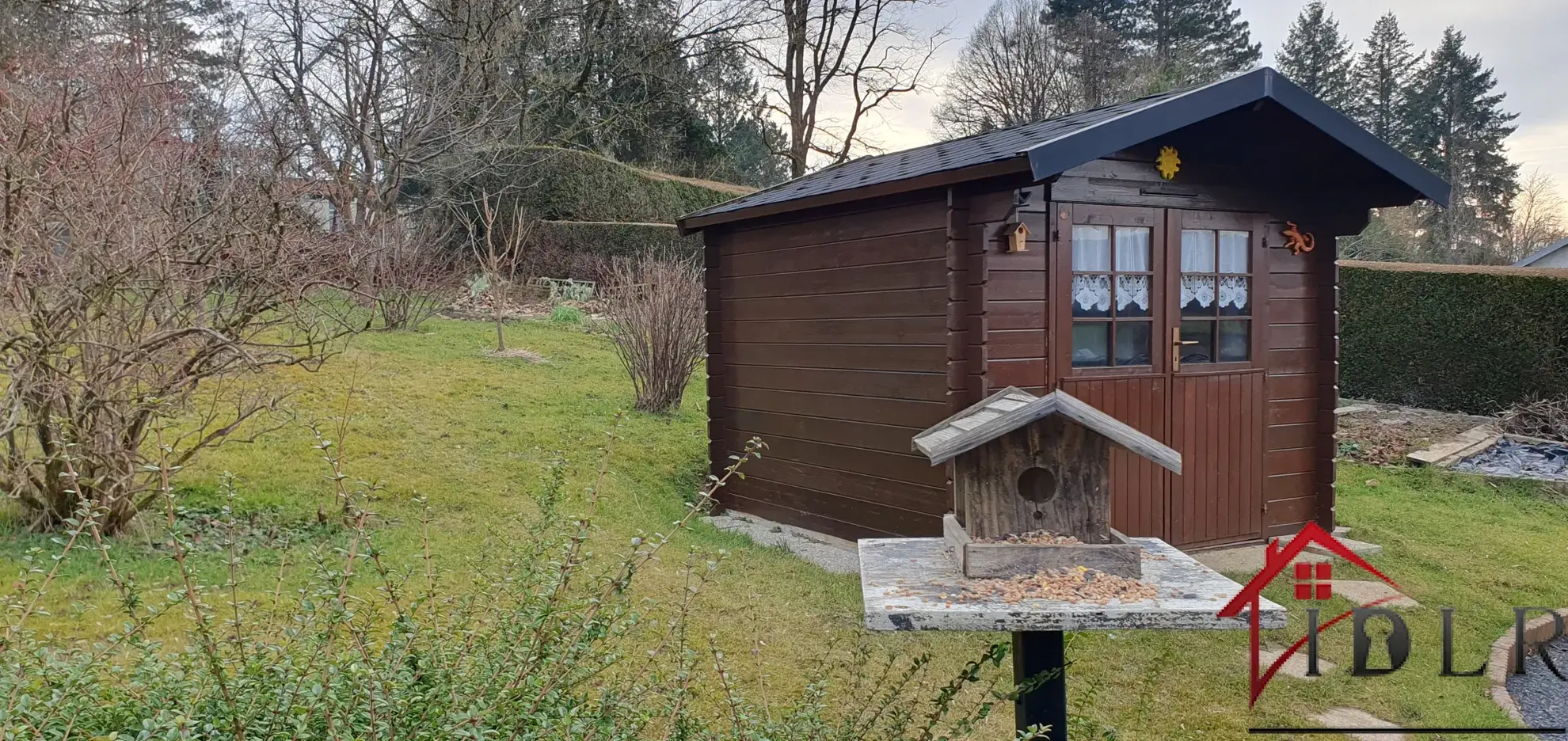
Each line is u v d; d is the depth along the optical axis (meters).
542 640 2.42
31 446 5.27
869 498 6.54
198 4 15.98
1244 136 6.30
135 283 4.61
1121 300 6.03
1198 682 4.34
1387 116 39.34
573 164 19.91
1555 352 12.65
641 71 23.02
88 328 4.50
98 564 4.34
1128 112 5.21
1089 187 5.82
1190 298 6.31
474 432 7.90
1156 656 4.64
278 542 5.02
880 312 6.36
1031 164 4.83
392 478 6.39
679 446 8.71
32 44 10.37
